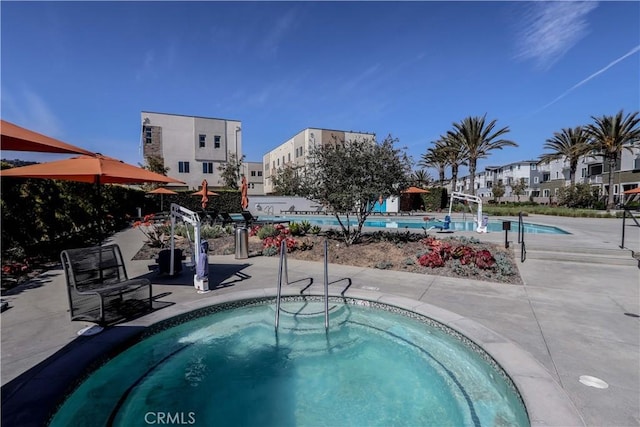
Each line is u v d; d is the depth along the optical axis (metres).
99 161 4.68
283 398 3.06
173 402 2.99
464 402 2.97
